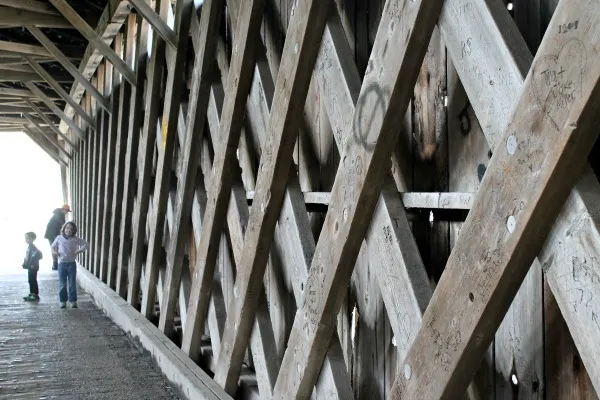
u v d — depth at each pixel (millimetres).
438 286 1785
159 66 5672
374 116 2037
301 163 3172
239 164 3906
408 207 2107
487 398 1903
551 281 1448
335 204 2334
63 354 5449
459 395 1787
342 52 2377
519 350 1758
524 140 1426
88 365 5039
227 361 3562
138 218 6246
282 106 2754
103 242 8719
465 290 1661
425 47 1866
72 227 8391
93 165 10344
